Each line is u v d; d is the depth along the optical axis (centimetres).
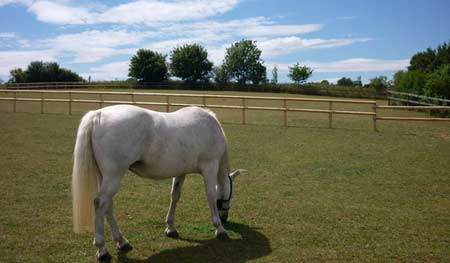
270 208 647
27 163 928
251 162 1003
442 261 457
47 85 5000
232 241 507
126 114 432
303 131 1568
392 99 3019
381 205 670
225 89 5959
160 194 713
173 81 6719
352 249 487
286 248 487
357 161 1025
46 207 622
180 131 471
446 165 986
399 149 1202
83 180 415
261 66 7881
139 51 6681
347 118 2081
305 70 6794
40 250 464
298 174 883
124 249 466
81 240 498
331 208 650
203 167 505
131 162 430
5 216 575
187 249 479
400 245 502
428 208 657
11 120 1741
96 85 5475
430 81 2527
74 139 1281
